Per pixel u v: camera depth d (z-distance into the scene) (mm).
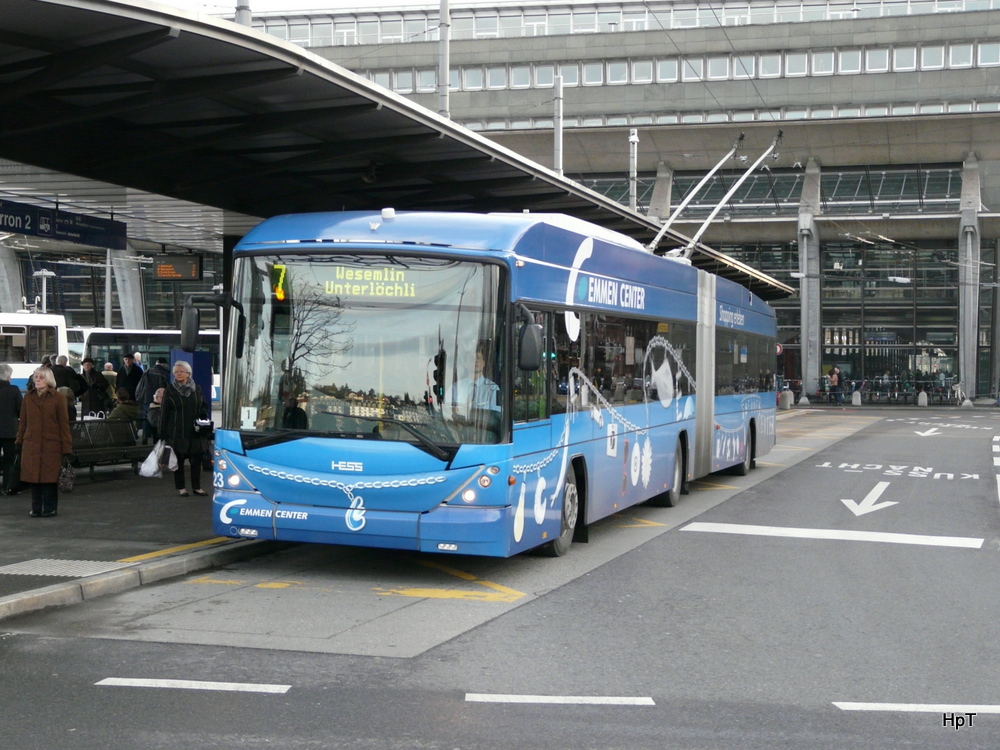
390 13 63906
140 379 23781
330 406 9789
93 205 18016
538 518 10484
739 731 5812
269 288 10039
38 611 8602
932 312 61438
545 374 10617
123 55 10367
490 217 10172
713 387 18203
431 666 7113
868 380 62125
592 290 12078
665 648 7746
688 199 25078
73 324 64250
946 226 58125
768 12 59250
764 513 15570
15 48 10586
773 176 59719
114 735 5555
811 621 8727
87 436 16844
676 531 13672
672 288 15555
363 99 12844
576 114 57938
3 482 15336
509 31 62344
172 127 13500
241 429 10016
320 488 9711
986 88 54031
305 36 64938
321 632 8039
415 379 9680
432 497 9539
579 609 9039
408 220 10031
